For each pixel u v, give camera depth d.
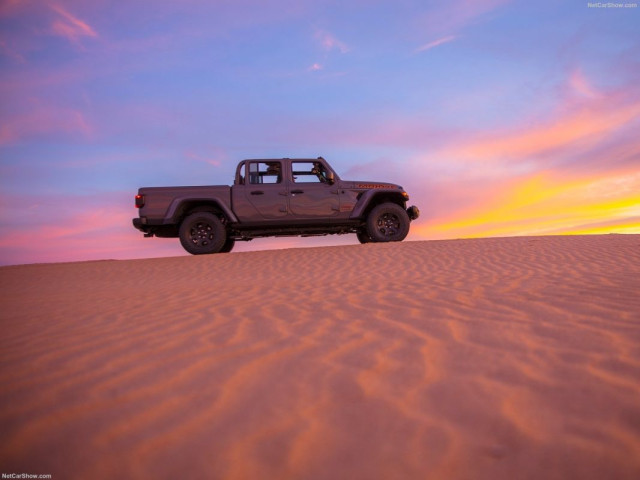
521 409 1.81
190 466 1.51
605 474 1.38
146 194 9.59
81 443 1.67
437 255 7.37
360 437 1.66
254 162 9.89
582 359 2.29
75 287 6.15
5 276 7.73
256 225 9.80
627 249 6.82
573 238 8.78
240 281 6.00
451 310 3.43
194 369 2.39
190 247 9.62
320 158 10.00
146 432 1.74
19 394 2.13
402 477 1.42
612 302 3.36
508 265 5.93
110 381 2.25
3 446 1.67
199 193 9.62
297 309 3.73
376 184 10.19
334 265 7.14
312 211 9.84
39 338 3.09
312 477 1.43
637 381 2.00
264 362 2.47
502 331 2.83
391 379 2.18
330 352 2.59
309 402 1.96
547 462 1.46
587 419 1.70
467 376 2.17
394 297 4.05
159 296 4.77
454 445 1.58
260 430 1.73
